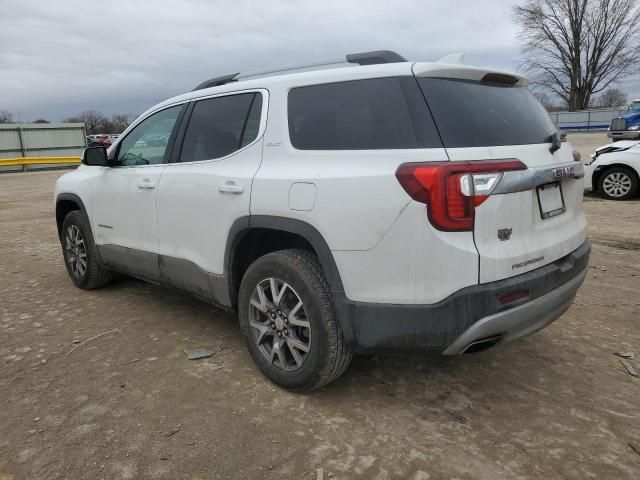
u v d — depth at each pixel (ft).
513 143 8.84
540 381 10.52
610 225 25.68
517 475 7.77
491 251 8.04
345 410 9.45
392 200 8.13
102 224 14.85
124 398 9.85
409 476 7.75
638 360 11.38
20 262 20.61
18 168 87.40
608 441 8.56
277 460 8.10
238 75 12.19
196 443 8.50
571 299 9.80
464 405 9.64
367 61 10.19
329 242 8.82
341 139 9.12
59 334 12.89
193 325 13.42
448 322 8.03
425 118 8.31
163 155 12.79
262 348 10.41
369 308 8.56
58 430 8.86
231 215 10.48
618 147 33.73
